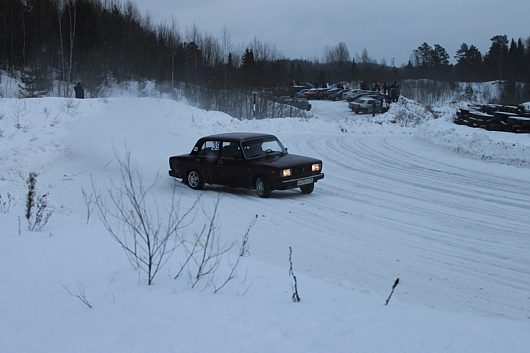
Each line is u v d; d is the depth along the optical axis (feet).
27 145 59.77
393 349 13.15
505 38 401.08
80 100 84.79
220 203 43.34
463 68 410.72
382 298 20.83
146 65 224.74
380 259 29.01
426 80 323.57
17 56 202.90
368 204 43.19
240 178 46.98
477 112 110.73
